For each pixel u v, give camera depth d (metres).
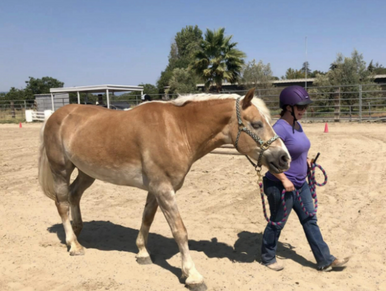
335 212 4.94
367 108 21.75
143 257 3.55
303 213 3.33
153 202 3.49
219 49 20.48
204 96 3.18
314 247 3.32
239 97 3.11
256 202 5.59
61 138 3.75
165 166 3.08
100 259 3.65
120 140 3.26
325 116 20.14
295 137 3.15
